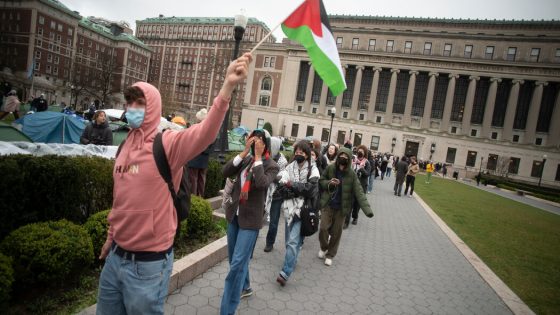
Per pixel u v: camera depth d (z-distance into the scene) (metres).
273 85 71.44
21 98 49.50
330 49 4.51
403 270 6.24
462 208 15.97
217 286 4.38
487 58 61.16
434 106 66.12
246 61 1.96
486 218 13.70
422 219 11.91
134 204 2.01
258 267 5.41
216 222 6.32
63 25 74.00
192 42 110.44
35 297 3.29
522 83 58.44
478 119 64.06
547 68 56.53
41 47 69.62
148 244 2.05
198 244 5.34
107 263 2.15
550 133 58.31
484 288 5.73
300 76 71.25
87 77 72.00
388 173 33.41
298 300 4.45
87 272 3.88
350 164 5.84
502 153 58.75
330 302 4.54
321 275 5.47
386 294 5.06
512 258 7.75
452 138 60.53
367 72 68.50
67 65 75.69
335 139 65.62
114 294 2.14
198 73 109.62
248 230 3.65
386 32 66.00
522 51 59.53
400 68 63.41
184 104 110.75
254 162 3.68
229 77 1.92
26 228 3.41
